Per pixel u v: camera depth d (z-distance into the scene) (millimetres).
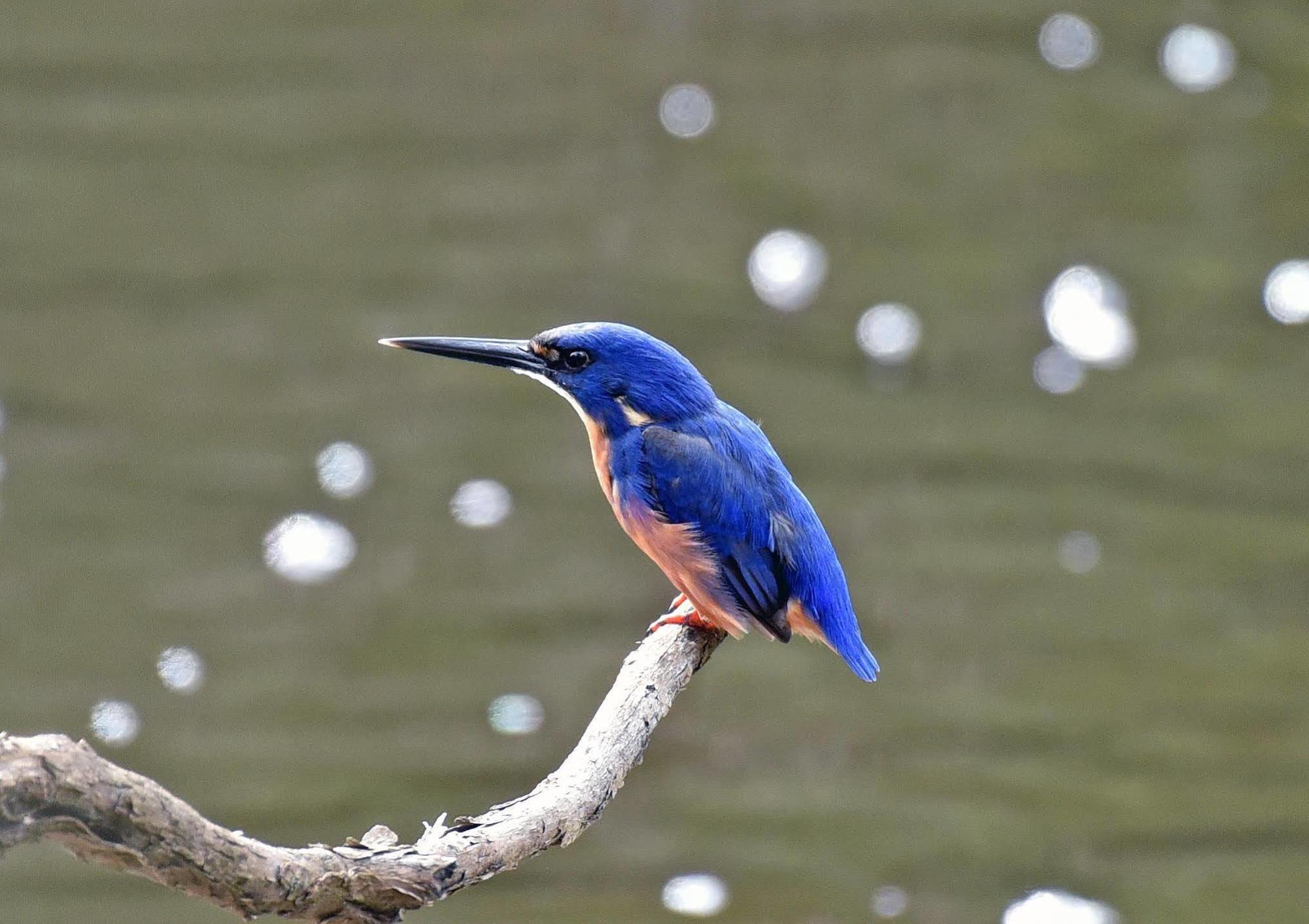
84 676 13258
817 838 11984
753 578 8359
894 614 14266
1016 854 11898
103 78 21234
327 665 13477
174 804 4590
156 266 18109
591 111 20859
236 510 15148
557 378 8672
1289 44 22500
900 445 16250
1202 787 12430
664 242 18656
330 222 18766
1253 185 19969
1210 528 15297
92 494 15242
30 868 11688
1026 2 23078
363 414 16438
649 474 8398
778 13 22875
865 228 19047
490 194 19359
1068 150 20516
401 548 14828
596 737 6473
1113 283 18453
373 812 11961
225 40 22156
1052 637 14078
